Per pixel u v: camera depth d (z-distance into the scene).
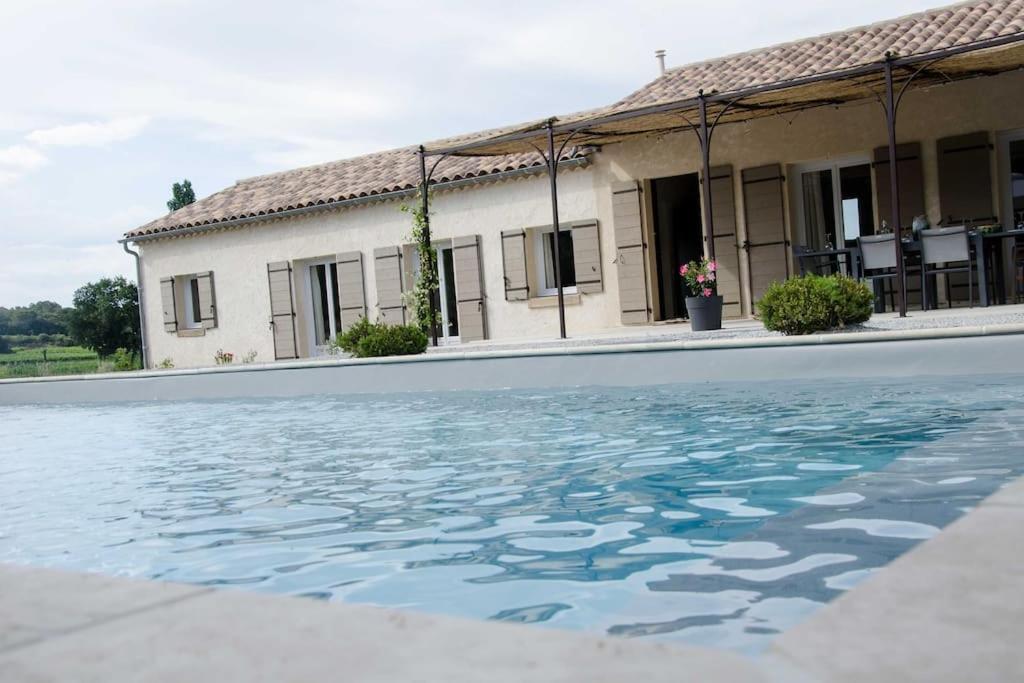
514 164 14.42
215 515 4.05
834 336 7.15
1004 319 8.07
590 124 10.90
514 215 14.64
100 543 3.61
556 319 14.40
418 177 15.59
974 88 11.09
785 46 13.30
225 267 18.03
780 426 5.31
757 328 10.15
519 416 6.87
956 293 11.13
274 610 1.51
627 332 11.95
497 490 4.13
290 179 19.05
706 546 2.83
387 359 9.85
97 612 1.54
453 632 1.36
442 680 1.17
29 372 24.19
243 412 9.22
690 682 1.11
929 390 6.19
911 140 11.53
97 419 9.85
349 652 1.29
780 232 12.47
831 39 12.84
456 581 2.67
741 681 1.11
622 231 13.63
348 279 16.48
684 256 14.23
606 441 5.33
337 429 7.09
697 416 6.02
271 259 17.44
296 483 4.77
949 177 11.29
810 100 11.62
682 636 1.98
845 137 11.93
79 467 6.09
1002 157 11.25
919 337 6.80
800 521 3.03
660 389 7.69
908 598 1.36
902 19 12.46
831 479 3.72
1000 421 4.82
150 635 1.40
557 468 4.59
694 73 13.60
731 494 3.61
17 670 1.27
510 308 14.83
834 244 12.41
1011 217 11.22
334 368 10.31
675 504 3.52
